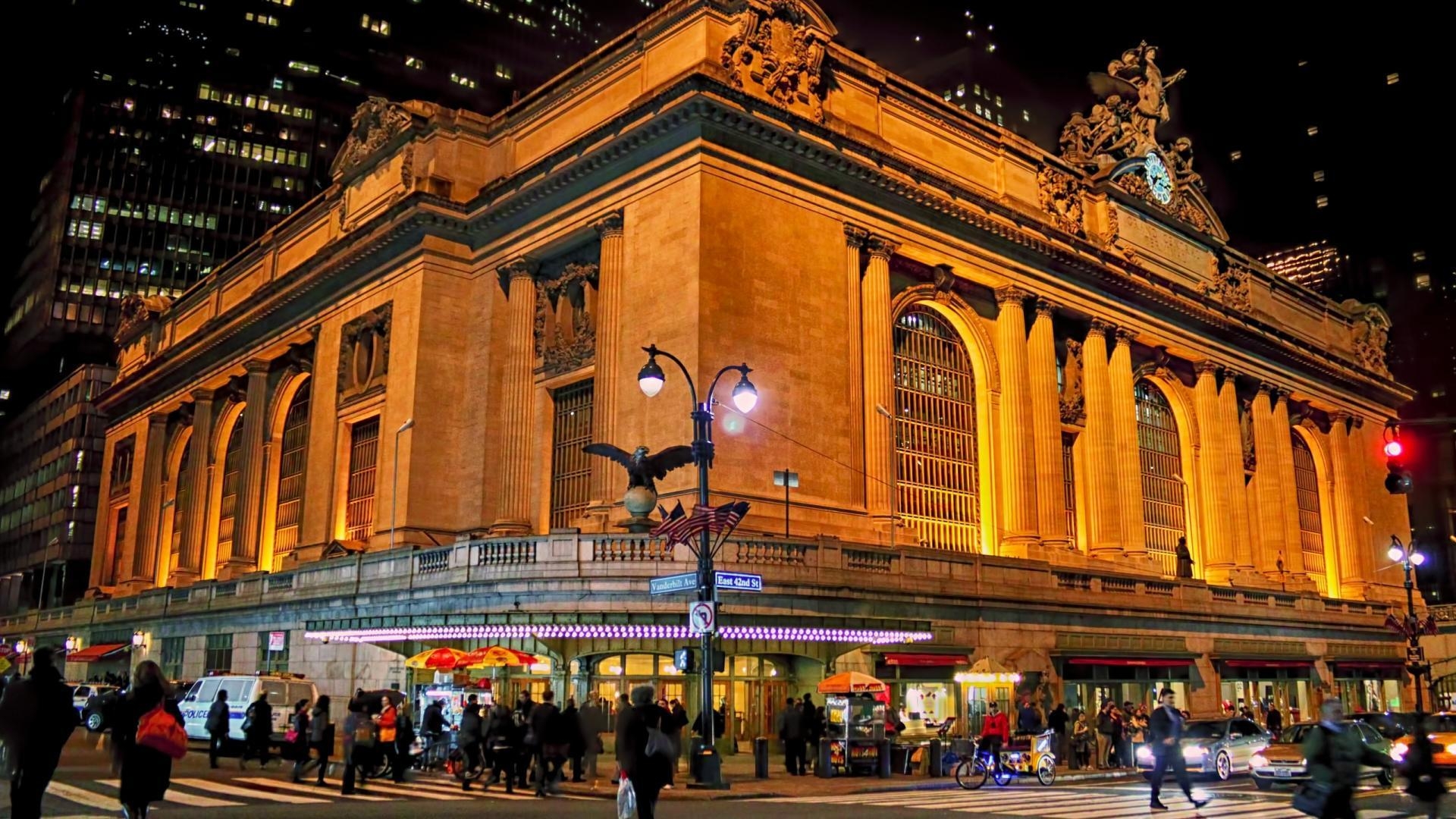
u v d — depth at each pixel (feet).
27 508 398.01
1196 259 222.28
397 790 78.38
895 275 161.07
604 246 145.18
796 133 141.79
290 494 197.36
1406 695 212.43
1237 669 167.53
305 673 142.92
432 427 159.02
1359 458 257.75
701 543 87.25
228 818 56.59
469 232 167.22
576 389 153.17
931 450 162.61
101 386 372.38
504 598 111.34
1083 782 100.07
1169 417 211.61
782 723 99.35
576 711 85.66
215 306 243.60
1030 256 177.06
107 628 213.66
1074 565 168.86
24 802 39.78
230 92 417.69
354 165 189.78
